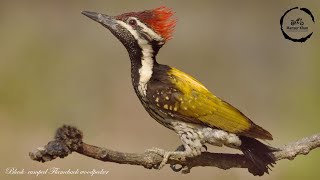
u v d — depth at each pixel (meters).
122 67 19.77
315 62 15.84
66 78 18.97
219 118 8.09
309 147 7.88
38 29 20.28
